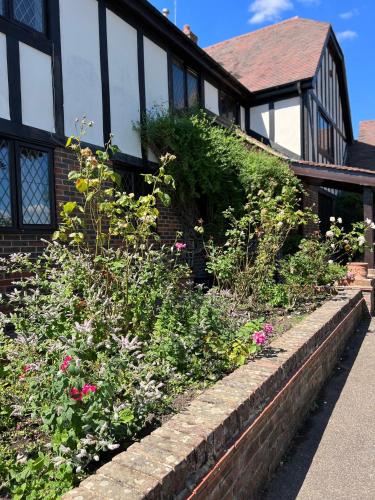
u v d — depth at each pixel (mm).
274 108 12180
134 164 7070
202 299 3672
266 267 5641
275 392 2871
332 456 2887
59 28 5633
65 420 1933
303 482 2594
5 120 4820
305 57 12891
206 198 8555
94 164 3465
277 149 12008
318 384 3998
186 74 9062
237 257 5613
